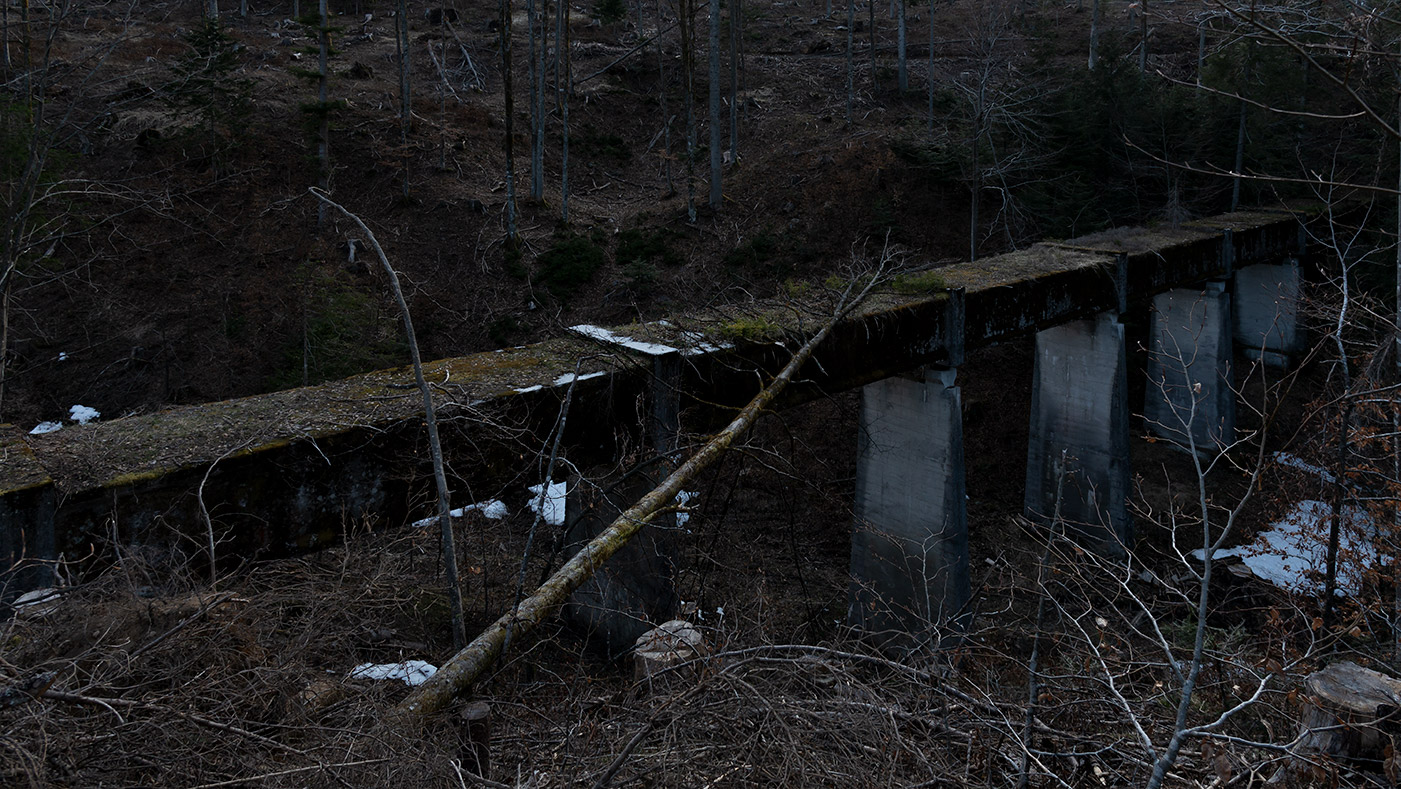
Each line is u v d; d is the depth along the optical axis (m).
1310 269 26.48
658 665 6.82
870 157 30.94
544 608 6.09
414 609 9.97
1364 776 4.57
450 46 42.22
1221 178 26.78
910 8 49.88
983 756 5.52
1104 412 19.86
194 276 25.80
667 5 48.88
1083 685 6.33
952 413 15.57
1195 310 23.42
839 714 5.20
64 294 25.14
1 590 5.33
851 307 13.06
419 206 29.44
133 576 5.55
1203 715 6.07
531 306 26.72
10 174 14.94
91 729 4.00
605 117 38.34
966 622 15.55
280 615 5.92
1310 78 24.53
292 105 32.56
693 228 29.66
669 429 11.65
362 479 8.88
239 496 8.05
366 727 4.75
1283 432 23.11
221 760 4.16
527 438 10.20
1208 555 4.21
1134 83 27.38
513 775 5.31
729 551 17.88
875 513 16.81
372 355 21.31
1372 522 10.48
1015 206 26.98
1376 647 8.58
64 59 29.44
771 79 40.88
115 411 23.05
